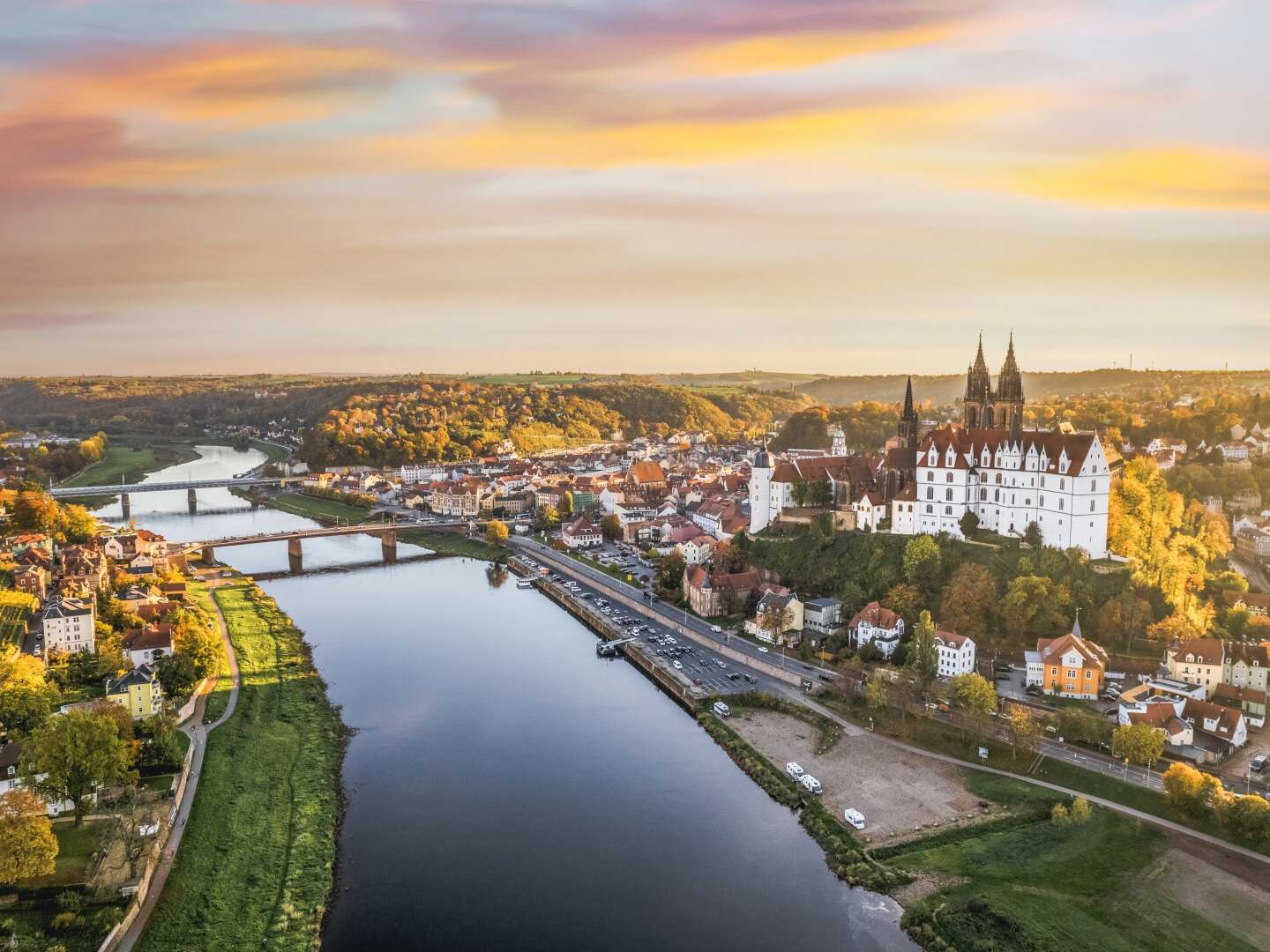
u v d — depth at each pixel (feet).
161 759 651.25
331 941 499.92
